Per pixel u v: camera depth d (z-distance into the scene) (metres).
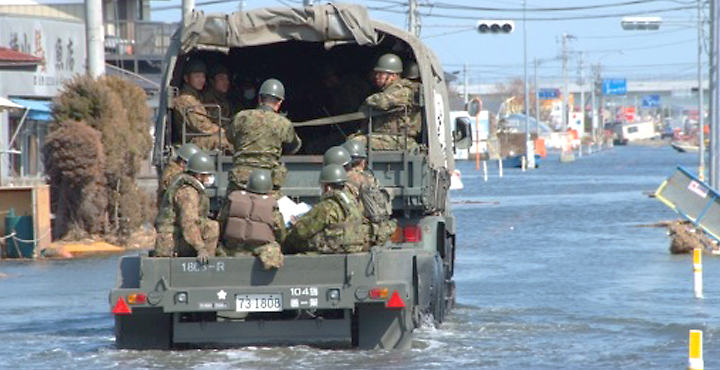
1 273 107.56
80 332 69.38
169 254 57.56
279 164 61.53
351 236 58.03
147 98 145.00
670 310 77.31
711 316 74.06
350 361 55.47
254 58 75.38
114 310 56.56
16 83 182.00
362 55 75.12
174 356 57.34
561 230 158.50
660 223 163.00
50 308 81.94
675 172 124.06
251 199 57.69
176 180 58.06
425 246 65.88
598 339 63.78
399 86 66.06
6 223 124.69
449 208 77.69
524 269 107.75
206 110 68.00
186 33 65.56
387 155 62.78
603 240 141.88
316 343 60.62
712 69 163.75
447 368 54.00
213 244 57.75
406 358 56.56
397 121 66.31
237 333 58.06
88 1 145.88
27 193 125.62
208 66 69.75
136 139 136.25
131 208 134.88
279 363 54.97
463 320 71.94
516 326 69.00
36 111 180.62
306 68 75.94
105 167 133.25
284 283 56.72
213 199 62.72
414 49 66.06
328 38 66.44
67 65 198.88
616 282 95.81
